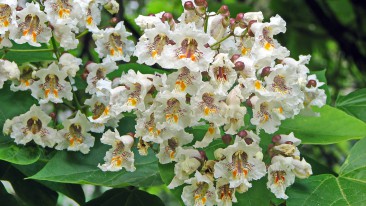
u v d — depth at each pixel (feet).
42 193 2.54
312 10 4.56
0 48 2.30
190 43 1.97
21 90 2.42
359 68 4.62
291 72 2.02
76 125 2.31
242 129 2.23
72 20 2.28
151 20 2.14
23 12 2.21
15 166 2.44
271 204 2.15
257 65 2.04
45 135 2.30
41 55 2.55
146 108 2.08
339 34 4.58
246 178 1.97
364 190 2.12
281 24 2.08
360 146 2.29
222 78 1.97
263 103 2.05
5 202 2.47
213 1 4.00
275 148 2.06
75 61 2.34
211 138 2.05
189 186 1.99
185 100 2.00
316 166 2.39
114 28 2.41
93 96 2.34
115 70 2.56
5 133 2.31
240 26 2.13
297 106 2.08
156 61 2.02
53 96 2.31
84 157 2.29
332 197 2.11
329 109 2.28
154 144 2.26
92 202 2.35
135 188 2.38
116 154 2.14
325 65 4.76
